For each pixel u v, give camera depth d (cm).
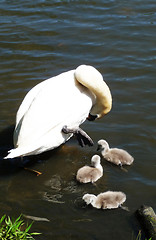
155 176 332
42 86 348
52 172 341
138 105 400
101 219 302
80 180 330
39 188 327
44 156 355
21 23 548
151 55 475
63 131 336
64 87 341
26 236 286
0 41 509
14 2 605
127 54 479
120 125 378
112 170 341
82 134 349
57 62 469
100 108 365
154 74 442
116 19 547
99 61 469
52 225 297
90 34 520
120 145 359
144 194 318
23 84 431
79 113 341
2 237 273
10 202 315
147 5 579
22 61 471
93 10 572
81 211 308
